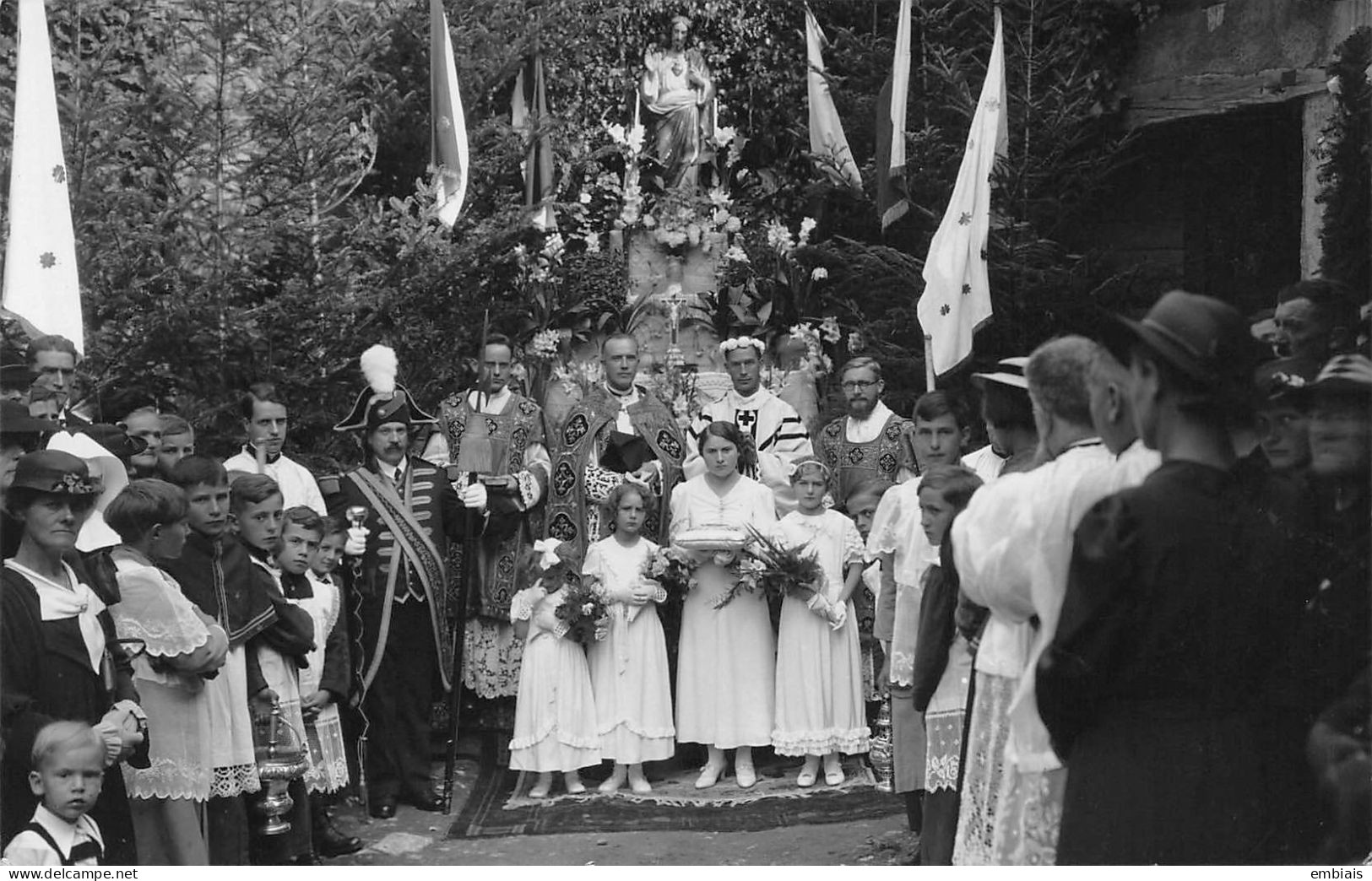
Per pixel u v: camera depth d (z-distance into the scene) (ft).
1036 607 12.90
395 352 31.86
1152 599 11.87
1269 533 12.19
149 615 18.81
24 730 16.48
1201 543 11.85
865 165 38.50
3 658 16.78
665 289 40.09
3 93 28.81
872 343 36.35
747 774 28.22
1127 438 13.07
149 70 29.73
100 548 19.12
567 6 36.86
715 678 28.30
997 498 13.41
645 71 41.39
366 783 26.73
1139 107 37.06
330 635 24.27
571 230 40.27
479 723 31.99
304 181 30.81
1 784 16.76
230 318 29.27
